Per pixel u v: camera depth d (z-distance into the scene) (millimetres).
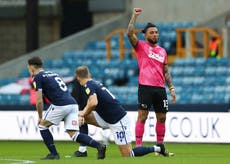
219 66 65438
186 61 66562
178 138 48531
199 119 48125
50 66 71250
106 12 78750
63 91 34938
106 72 69625
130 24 36812
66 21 85500
